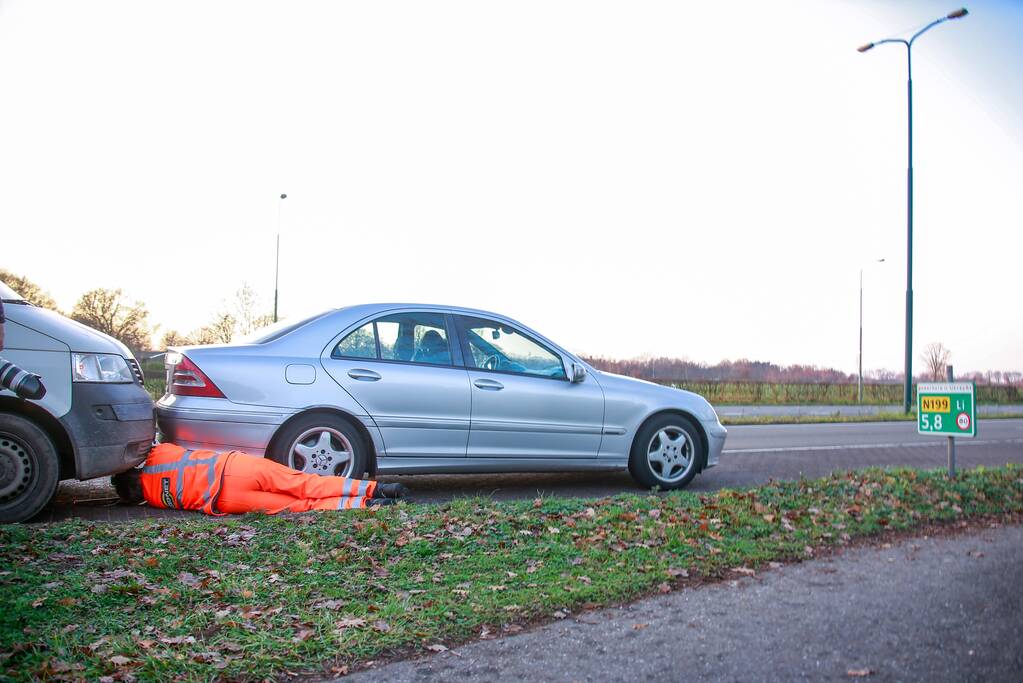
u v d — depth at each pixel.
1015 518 6.71
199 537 5.33
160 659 3.43
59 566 4.68
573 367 8.10
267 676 3.36
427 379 7.53
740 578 4.76
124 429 6.31
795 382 41.97
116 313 35.62
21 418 5.91
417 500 7.35
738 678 3.36
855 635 3.84
